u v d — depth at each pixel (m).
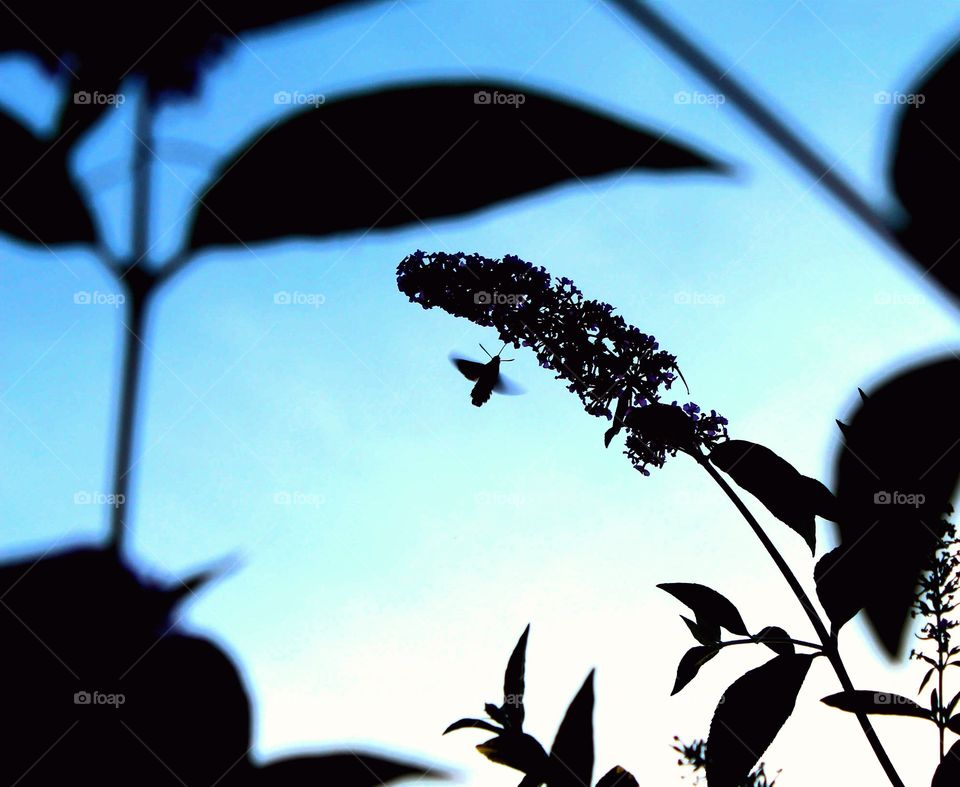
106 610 1.95
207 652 1.96
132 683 1.93
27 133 2.05
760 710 1.67
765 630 1.71
